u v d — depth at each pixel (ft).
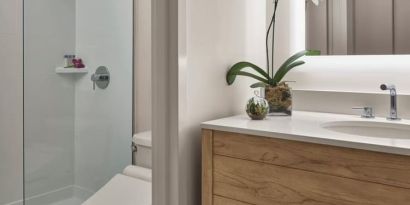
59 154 7.79
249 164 3.48
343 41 4.61
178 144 3.70
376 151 2.77
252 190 3.47
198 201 4.03
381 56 4.31
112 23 7.09
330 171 3.02
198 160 4.00
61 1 7.75
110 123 7.22
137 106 6.82
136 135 6.13
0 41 7.11
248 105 4.06
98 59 7.44
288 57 4.98
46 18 7.55
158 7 3.70
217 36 4.24
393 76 4.20
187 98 3.80
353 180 2.91
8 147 7.34
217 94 4.29
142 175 5.72
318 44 4.79
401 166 2.67
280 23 5.02
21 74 7.45
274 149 3.32
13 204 7.49
